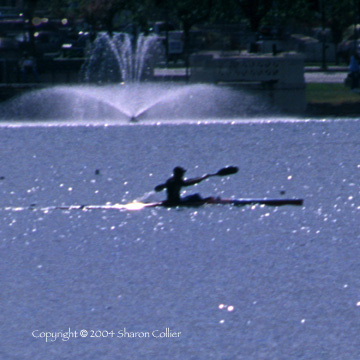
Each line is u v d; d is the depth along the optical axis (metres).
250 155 119.75
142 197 94.94
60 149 127.25
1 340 56.34
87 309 61.41
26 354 54.44
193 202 85.94
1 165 114.50
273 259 71.25
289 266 69.56
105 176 107.12
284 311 60.66
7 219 84.62
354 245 74.56
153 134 139.25
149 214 84.19
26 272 69.12
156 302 62.38
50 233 79.69
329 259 71.25
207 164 114.81
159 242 76.31
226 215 83.38
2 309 61.53
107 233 79.12
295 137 133.38
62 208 88.25
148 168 112.44
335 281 66.12
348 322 58.31
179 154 121.81
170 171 110.62
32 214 86.38
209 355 54.25
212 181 102.44
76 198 94.50
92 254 73.44
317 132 137.50
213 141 131.88
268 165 111.88
